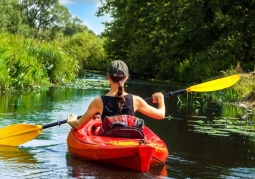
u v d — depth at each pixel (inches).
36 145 243.9
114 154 192.1
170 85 871.1
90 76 1074.1
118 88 207.6
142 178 180.1
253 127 335.9
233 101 550.3
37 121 320.5
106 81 836.6
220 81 283.9
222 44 948.0
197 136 287.7
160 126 323.3
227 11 999.0
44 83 656.4
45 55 696.4
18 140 242.4
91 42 1822.1
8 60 544.1
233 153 240.8
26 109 380.8
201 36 1023.0
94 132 230.5
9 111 363.3
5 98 454.3
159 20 1155.9
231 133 305.4
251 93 538.3
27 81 573.9
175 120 357.1
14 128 243.6
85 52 1777.8
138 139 204.8
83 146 207.3
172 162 213.9
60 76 711.1
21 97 474.0
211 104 509.4
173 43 1101.1
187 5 1042.1
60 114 359.3
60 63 709.3
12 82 543.8
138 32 1357.0
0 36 645.9
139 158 185.3
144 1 1251.8
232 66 822.5
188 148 249.0
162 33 1192.8
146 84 872.3
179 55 1153.4
